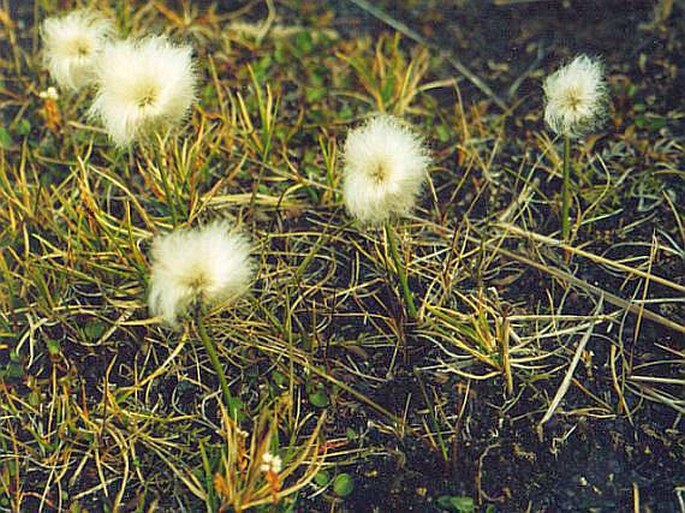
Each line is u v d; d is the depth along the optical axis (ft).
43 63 1.43
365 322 1.20
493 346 1.15
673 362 1.15
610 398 1.13
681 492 1.06
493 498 1.07
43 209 1.29
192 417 1.13
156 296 0.96
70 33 1.21
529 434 1.11
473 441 1.10
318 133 1.42
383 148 1.02
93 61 1.20
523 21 1.57
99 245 1.23
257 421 1.11
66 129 1.41
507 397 1.13
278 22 1.60
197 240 0.95
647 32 1.52
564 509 1.06
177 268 0.94
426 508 1.06
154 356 1.18
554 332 1.17
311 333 1.19
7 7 1.60
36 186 1.34
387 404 1.13
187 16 1.58
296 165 1.39
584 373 1.15
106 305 1.22
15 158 1.40
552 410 1.11
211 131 1.41
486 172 1.35
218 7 1.62
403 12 1.60
